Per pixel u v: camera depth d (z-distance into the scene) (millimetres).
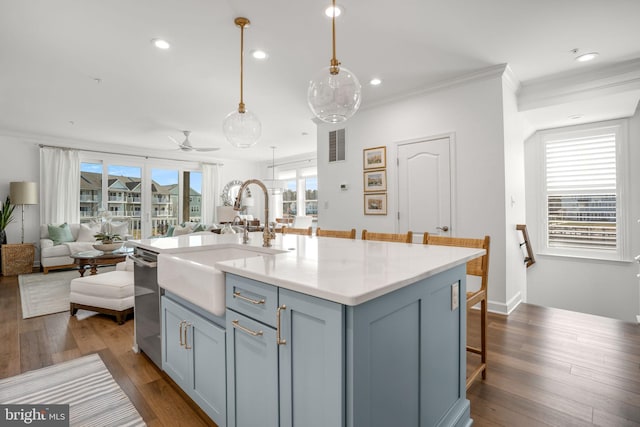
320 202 4844
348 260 1458
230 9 2238
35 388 1927
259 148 7570
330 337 947
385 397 1074
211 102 4223
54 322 3072
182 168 7977
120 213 6957
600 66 3186
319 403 991
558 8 2262
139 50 2820
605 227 4074
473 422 1614
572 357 2309
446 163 3566
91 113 4668
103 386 1939
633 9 2273
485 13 2316
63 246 5504
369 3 2186
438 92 3611
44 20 2350
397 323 1129
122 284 3055
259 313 1206
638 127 3832
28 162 5934
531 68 3229
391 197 4035
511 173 3428
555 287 4438
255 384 1237
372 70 3256
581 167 4219
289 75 3377
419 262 1403
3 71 3234
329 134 4727
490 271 3299
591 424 1596
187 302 1704
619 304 3990
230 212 7660
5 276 5145
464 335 1626
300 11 2268
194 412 1693
